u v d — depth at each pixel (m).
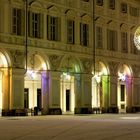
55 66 55.81
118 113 64.56
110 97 65.06
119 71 67.31
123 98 69.19
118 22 67.12
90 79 61.28
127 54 69.00
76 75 59.28
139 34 40.59
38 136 23.94
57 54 56.12
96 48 62.50
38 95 58.59
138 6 72.19
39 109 58.53
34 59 53.56
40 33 53.94
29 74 52.88
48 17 55.09
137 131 27.52
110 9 65.62
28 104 57.22
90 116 51.84
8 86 50.00
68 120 41.56
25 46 51.62
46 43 54.59
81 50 59.78
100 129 29.30
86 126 32.47
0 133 25.88
